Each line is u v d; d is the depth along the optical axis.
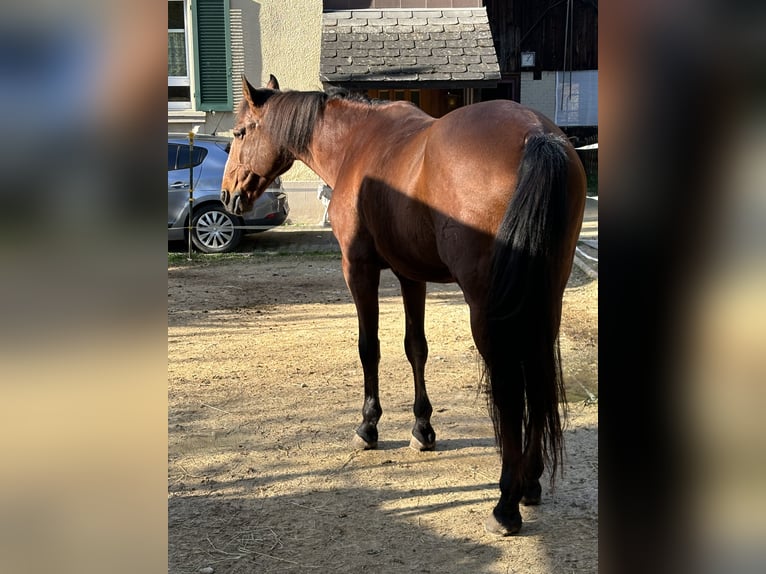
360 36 10.19
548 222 2.14
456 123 2.54
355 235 3.24
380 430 3.78
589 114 15.04
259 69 10.92
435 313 6.67
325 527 2.76
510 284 2.17
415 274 2.98
